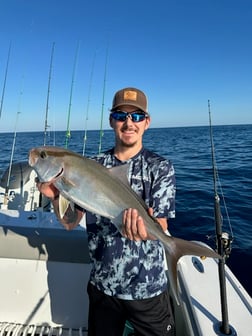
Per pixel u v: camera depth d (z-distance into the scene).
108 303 2.08
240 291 2.39
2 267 2.69
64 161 1.91
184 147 28.28
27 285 2.70
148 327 2.03
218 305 2.23
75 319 2.71
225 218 7.73
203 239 6.62
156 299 2.04
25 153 17.88
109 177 1.96
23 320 2.71
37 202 4.77
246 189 10.54
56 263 2.67
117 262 2.02
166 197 2.05
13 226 2.71
